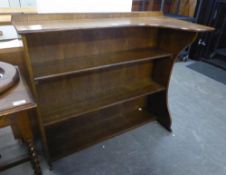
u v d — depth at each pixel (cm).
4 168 125
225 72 331
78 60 140
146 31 167
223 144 179
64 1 197
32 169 146
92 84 165
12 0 294
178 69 334
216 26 355
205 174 149
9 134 175
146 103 214
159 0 359
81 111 145
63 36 131
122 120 196
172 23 146
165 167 154
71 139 169
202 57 380
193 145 176
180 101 241
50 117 137
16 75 99
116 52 160
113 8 227
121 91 174
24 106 82
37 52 127
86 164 153
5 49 128
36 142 164
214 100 248
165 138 182
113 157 160
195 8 348
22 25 108
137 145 173
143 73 192
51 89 146
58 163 153
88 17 139
